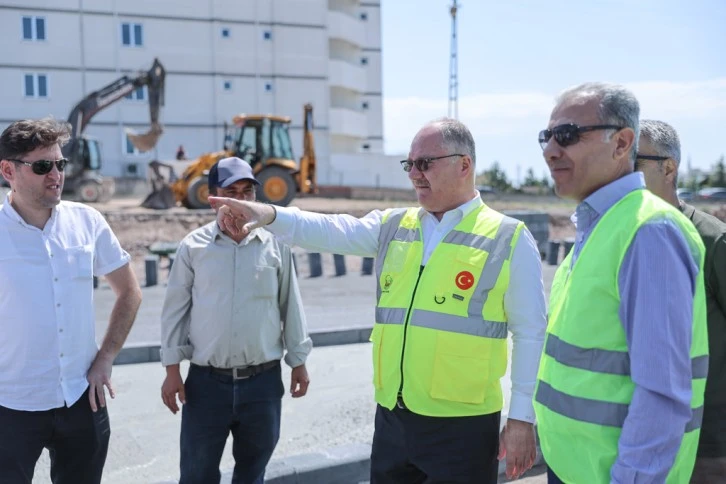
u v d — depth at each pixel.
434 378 2.90
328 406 6.44
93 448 3.21
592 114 2.28
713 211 38.28
